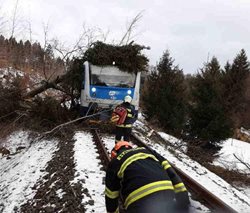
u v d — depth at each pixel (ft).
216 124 78.28
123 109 35.94
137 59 51.06
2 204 30.42
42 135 48.96
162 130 84.23
